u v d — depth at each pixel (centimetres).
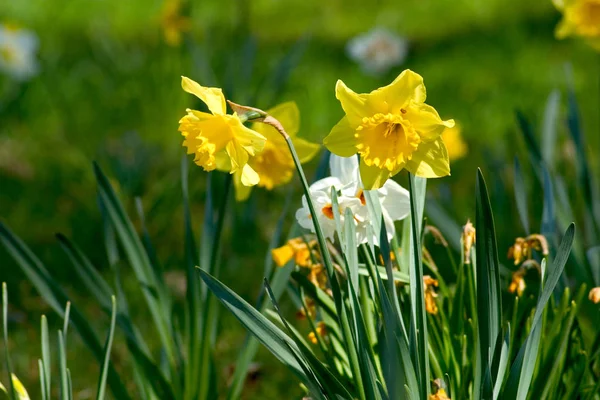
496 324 204
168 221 513
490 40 910
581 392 241
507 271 333
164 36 737
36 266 276
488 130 667
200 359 283
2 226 273
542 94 736
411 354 207
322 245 206
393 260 259
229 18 963
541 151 348
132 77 723
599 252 304
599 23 422
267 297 280
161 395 295
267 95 509
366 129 192
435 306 245
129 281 461
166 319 289
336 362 247
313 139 671
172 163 600
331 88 762
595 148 597
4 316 220
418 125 192
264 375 365
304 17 1051
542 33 920
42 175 599
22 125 695
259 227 522
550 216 287
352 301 208
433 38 947
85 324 275
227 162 243
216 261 281
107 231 291
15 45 682
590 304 309
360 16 1051
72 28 980
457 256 412
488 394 202
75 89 739
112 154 584
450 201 414
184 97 655
